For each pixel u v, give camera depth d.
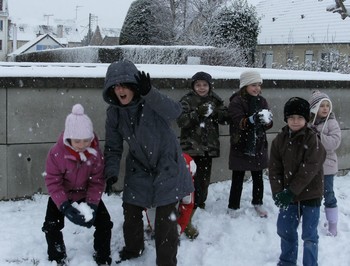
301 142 3.83
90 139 3.67
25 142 5.12
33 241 4.29
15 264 3.90
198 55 11.48
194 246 4.43
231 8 17.06
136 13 14.96
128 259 4.14
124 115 3.74
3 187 5.11
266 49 40.09
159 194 3.73
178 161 3.81
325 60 15.49
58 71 5.27
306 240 3.91
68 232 4.52
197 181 5.09
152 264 4.10
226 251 4.38
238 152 5.08
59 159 3.64
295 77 6.39
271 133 6.29
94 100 5.33
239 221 5.03
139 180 3.83
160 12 17.38
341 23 35.81
